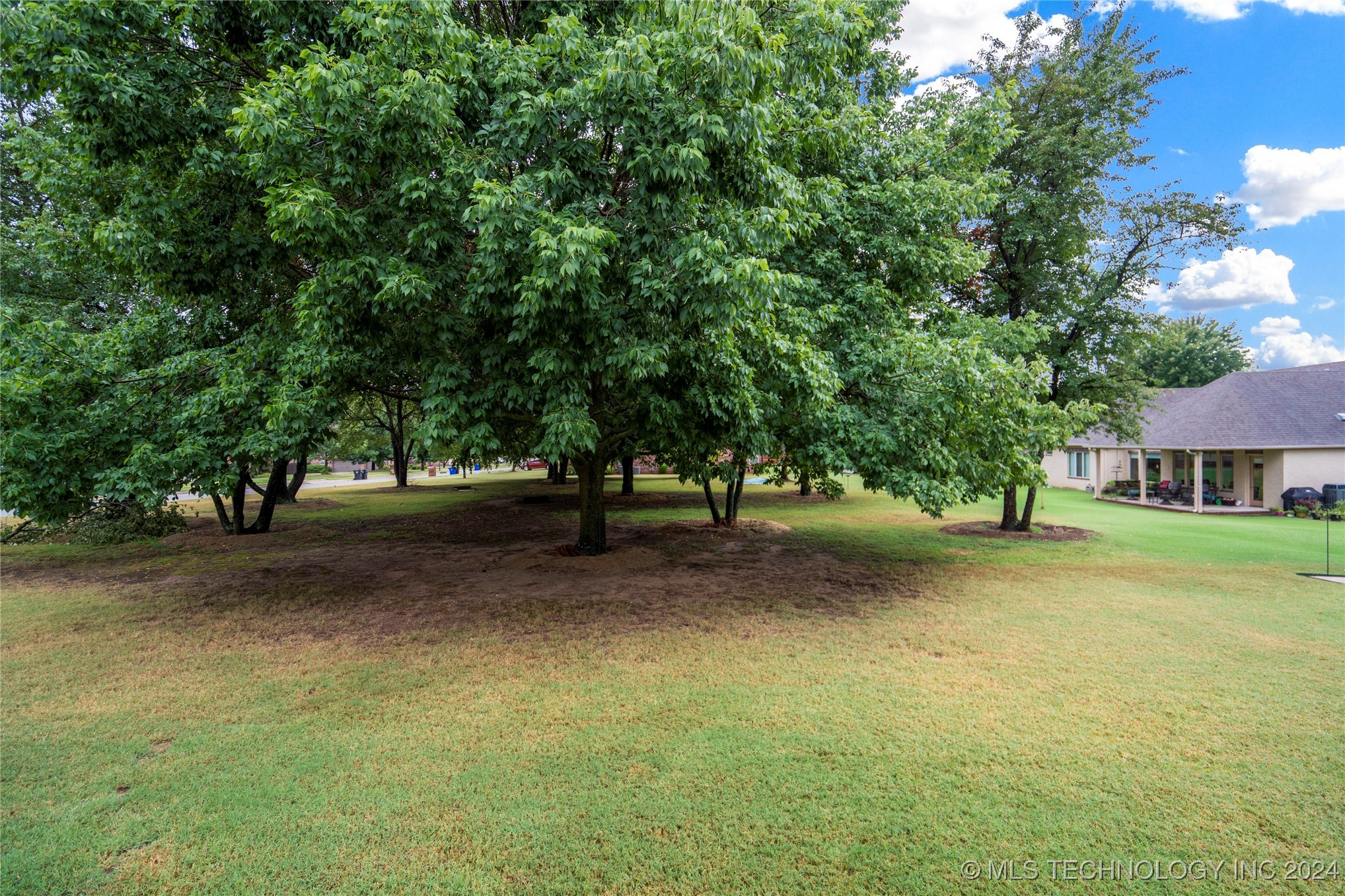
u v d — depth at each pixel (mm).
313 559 11867
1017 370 8438
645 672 5762
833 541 13391
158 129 6152
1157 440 22125
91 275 12789
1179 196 12789
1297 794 3723
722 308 5578
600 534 11320
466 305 6051
